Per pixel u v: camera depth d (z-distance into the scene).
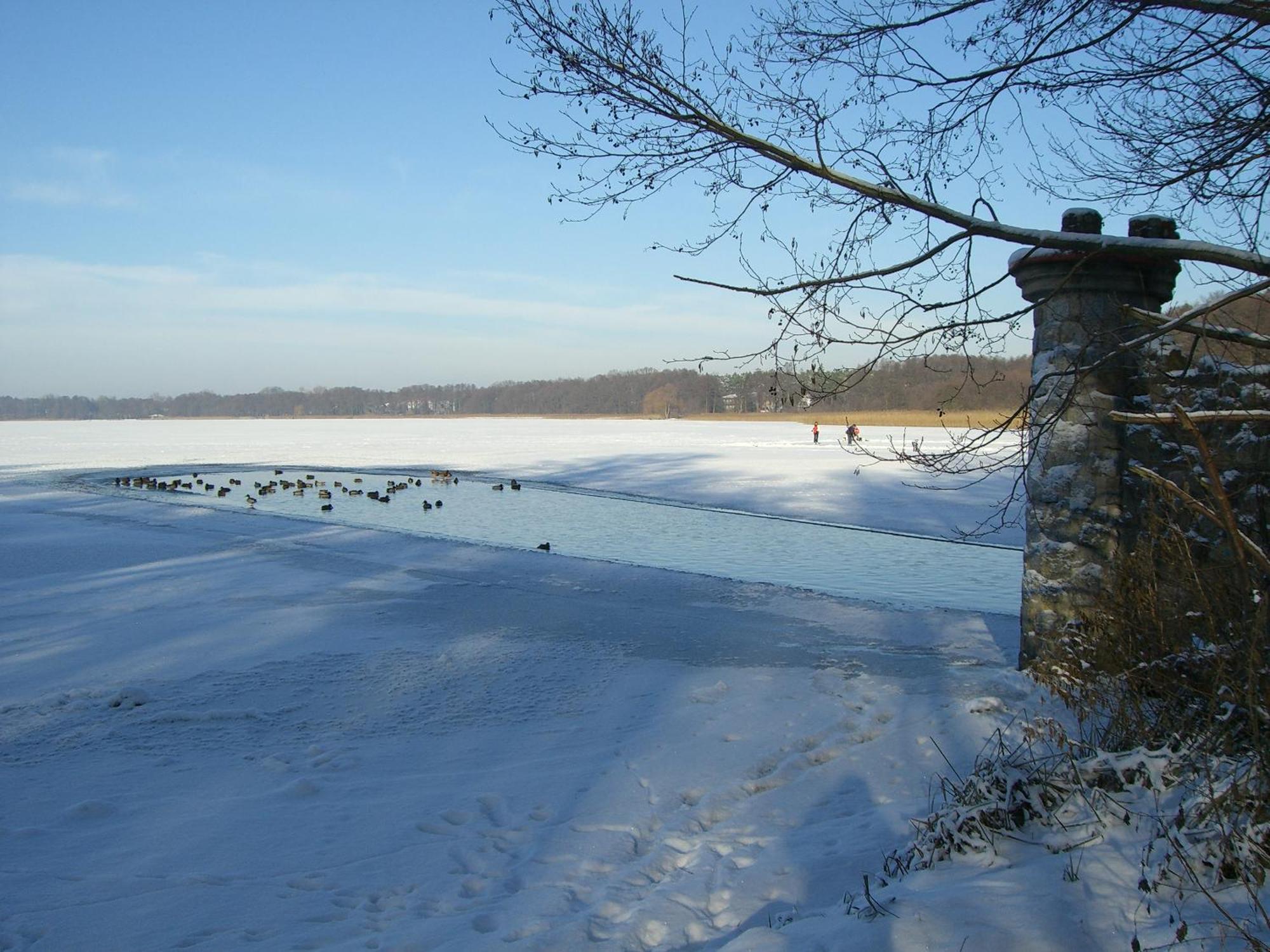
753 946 3.16
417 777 5.45
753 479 29.77
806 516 20.47
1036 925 3.07
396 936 3.62
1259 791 3.54
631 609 10.20
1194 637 4.93
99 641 8.74
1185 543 5.23
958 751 5.48
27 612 10.09
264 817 4.86
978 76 4.72
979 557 14.74
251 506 22.38
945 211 4.25
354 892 4.06
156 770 5.54
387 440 66.56
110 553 14.33
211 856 4.41
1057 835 3.88
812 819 4.71
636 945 3.53
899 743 5.71
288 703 6.86
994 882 3.47
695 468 34.69
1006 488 25.77
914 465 5.09
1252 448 5.73
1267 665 4.00
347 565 13.09
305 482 29.41
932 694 6.77
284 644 8.59
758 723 6.28
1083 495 6.52
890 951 2.97
